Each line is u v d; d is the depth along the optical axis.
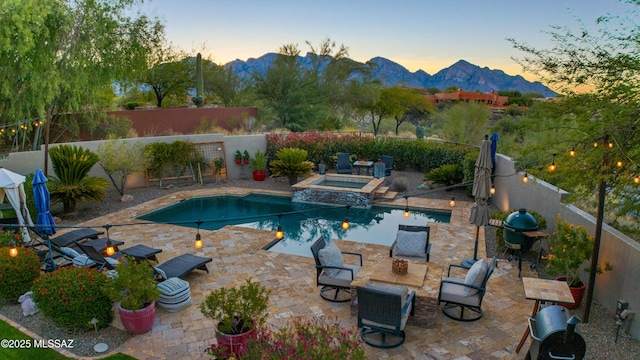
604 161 6.55
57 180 14.37
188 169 19.20
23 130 16.78
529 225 8.89
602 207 6.69
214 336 6.73
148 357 6.15
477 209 9.30
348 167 19.88
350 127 32.34
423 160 20.59
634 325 6.62
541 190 10.99
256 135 20.66
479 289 7.08
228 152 20.08
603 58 6.62
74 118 19.03
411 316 7.06
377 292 6.14
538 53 7.12
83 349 6.38
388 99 36.94
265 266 9.66
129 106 28.17
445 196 16.72
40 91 14.46
